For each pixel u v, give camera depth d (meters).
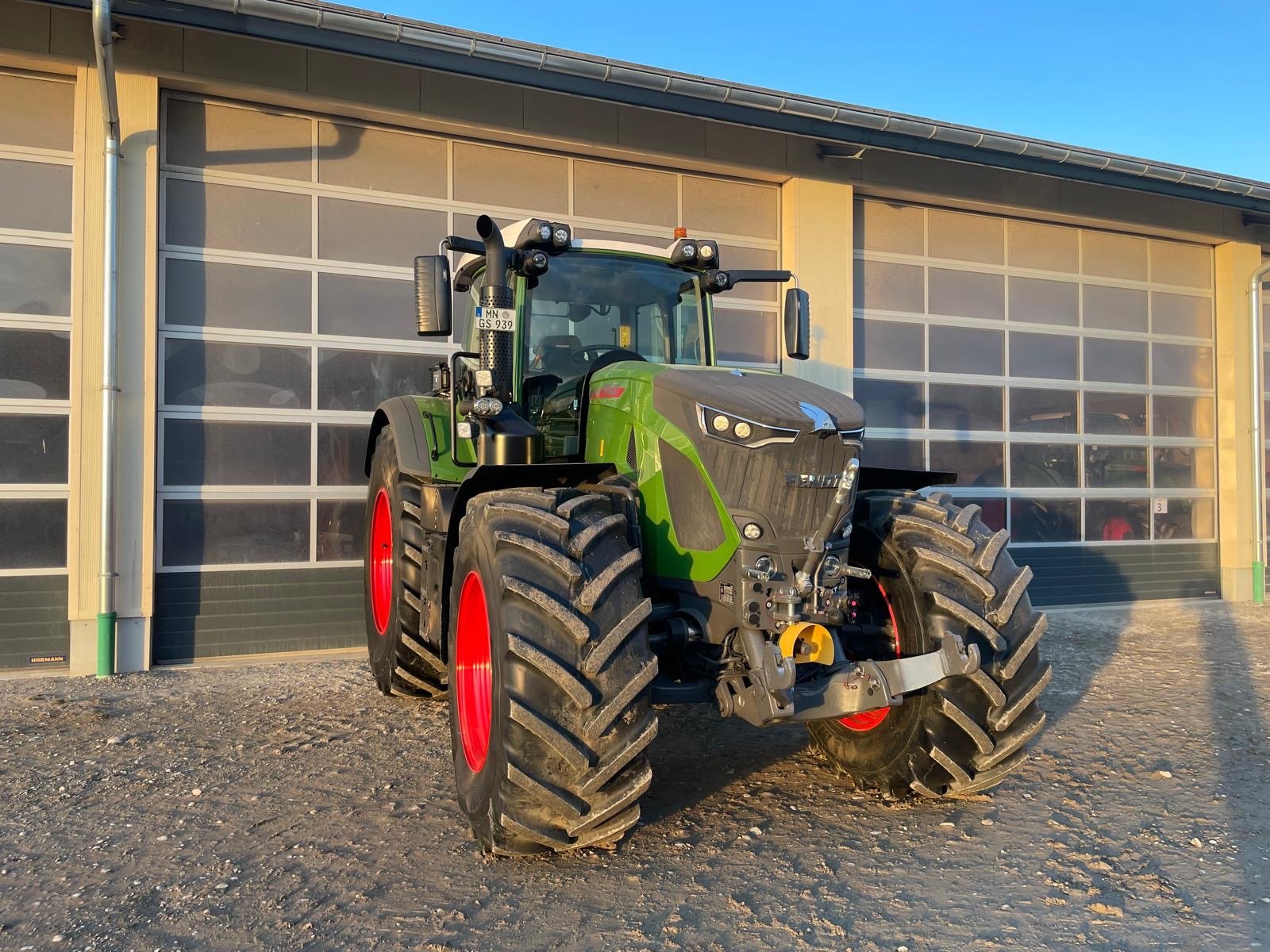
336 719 4.75
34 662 5.82
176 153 6.22
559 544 2.83
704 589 3.10
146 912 2.59
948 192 8.48
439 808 3.45
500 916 2.56
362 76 6.47
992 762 3.24
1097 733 4.49
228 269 6.34
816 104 6.90
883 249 8.55
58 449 5.87
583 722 2.68
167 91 6.20
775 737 4.42
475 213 7.05
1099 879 2.81
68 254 5.93
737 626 3.01
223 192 6.33
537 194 7.25
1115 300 9.65
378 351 6.73
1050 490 9.23
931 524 3.40
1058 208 8.97
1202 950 2.36
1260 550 9.62
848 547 3.19
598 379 3.67
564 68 6.20
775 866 2.92
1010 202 8.75
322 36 5.73
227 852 3.03
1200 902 2.65
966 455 8.87
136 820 3.32
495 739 2.78
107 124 5.67
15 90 5.86
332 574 6.57
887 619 3.51
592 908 2.61
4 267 5.80
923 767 3.29
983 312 8.99
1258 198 8.73
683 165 7.62
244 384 6.36
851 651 3.50
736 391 3.15
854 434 3.11
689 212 7.77
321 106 6.45
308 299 6.54
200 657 6.23
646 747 2.76
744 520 2.99
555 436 3.89
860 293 8.45
